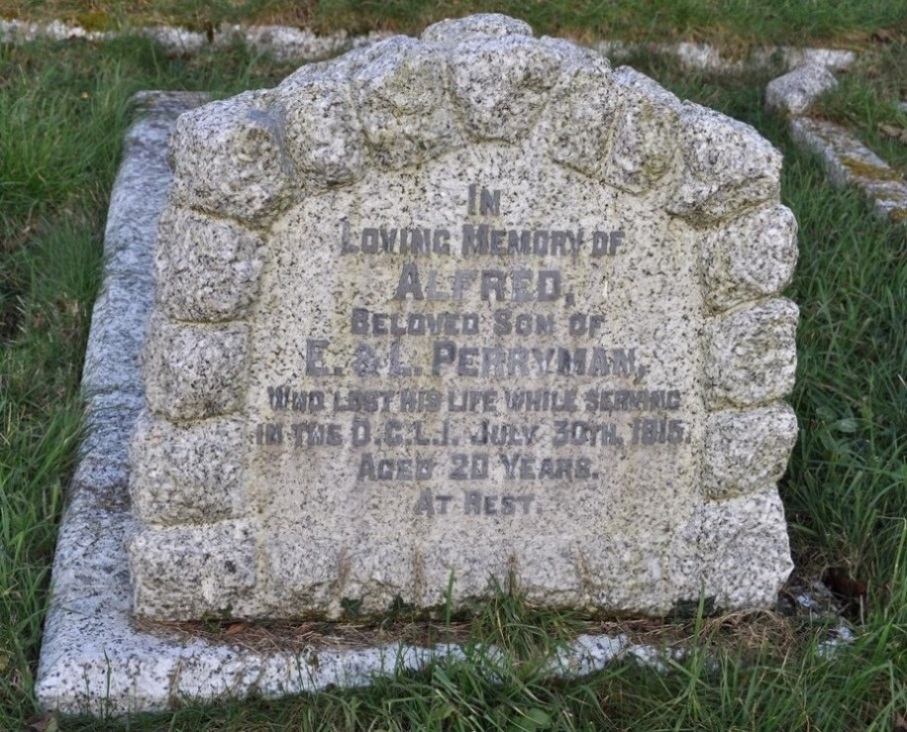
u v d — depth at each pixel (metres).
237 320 1.46
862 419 1.87
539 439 1.53
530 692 1.46
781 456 1.54
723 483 1.54
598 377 1.51
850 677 1.50
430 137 1.42
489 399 1.51
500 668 1.48
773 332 1.50
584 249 1.48
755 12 2.88
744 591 1.57
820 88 2.72
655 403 1.52
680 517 1.55
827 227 2.29
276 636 1.52
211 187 1.40
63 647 1.48
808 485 1.79
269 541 1.51
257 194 1.41
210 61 2.70
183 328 1.45
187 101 2.55
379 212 1.45
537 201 1.46
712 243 1.48
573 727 1.44
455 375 1.50
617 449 1.53
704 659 1.50
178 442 1.47
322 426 1.50
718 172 1.44
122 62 2.60
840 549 1.71
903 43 2.97
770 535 1.56
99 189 2.29
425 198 1.45
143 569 1.50
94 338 1.98
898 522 1.70
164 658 1.48
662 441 1.54
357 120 1.41
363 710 1.46
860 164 2.49
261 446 1.49
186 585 1.50
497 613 1.52
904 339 2.03
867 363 2.01
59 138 2.29
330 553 1.52
